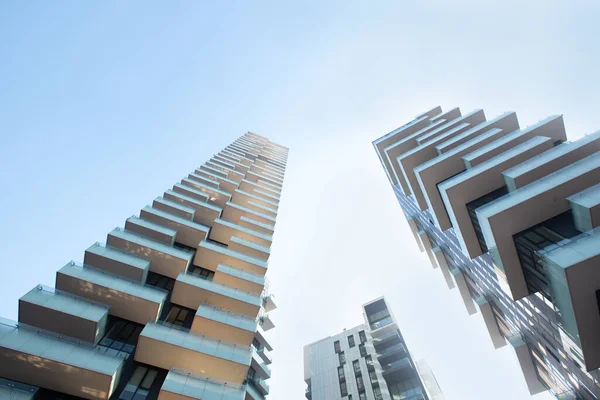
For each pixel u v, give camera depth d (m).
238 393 14.69
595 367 13.76
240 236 27.34
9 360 12.73
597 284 12.29
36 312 14.61
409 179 32.78
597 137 18.52
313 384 52.50
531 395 30.22
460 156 26.45
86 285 16.81
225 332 17.80
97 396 13.25
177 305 19.44
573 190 16.02
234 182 36.53
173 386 14.02
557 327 18.44
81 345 14.25
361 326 62.47
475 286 37.84
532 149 21.00
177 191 29.97
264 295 27.19
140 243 20.86
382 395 43.84
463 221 22.56
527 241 16.36
